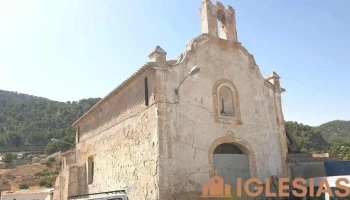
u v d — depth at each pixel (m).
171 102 11.73
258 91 14.59
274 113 14.96
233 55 14.18
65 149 75.50
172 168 11.12
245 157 13.47
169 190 10.85
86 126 21.00
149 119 11.93
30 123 107.75
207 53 13.33
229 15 14.82
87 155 19.84
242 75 14.23
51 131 97.69
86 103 127.44
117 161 14.89
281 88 15.62
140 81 13.09
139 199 12.12
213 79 13.20
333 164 13.00
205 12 14.06
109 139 16.23
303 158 14.81
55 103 132.25
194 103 12.34
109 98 16.23
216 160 12.57
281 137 14.84
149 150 11.69
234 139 13.09
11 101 139.50
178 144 11.48
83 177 19.73
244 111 13.80
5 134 97.00
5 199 28.39
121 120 14.83
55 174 57.47
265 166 13.74
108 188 15.59
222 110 13.49
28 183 51.78
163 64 11.86
